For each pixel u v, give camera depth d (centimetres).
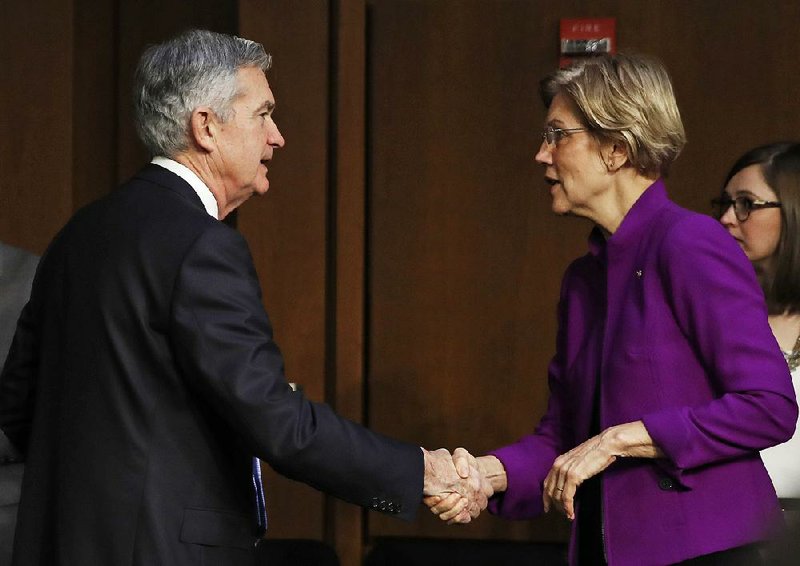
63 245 588
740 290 590
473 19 1148
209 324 536
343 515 1148
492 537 1164
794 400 589
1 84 1188
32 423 588
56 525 546
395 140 1160
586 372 642
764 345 584
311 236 1151
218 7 1229
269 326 562
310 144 1148
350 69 1141
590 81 625
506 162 1148
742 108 1120
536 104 1144
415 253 1162
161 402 547
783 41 1113
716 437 576
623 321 616
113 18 1228
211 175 601
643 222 624
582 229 1140
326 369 1159
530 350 1149
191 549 543
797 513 251
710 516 587
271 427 540
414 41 1155
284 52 1146
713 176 1124
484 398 1156
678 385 599
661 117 621
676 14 1125
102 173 1232
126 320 548
